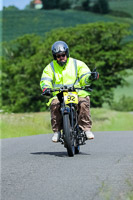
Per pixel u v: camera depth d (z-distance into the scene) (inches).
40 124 2180.1
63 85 816.9
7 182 576.1
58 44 809.5
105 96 4485.7
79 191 502.3
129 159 756.6
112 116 3235.7
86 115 810.8
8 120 2166.6
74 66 820.0
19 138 1384.1
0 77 5383.9
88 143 1139.9
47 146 1080.8
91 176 589.3
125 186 520.1
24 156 846.5
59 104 798.5
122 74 4613.7
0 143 1196.5
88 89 818.2
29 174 627.2
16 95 5098.4
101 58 4598.9
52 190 514.6
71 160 750.5
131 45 4899.1
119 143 1138.0
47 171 643.5
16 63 5866.1
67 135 768.3
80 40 4559.5
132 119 3206.2
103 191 497.4
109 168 653.3
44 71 824.9
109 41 4761.3
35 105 5014.8
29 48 5994.1
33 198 482.3
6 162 759.1
